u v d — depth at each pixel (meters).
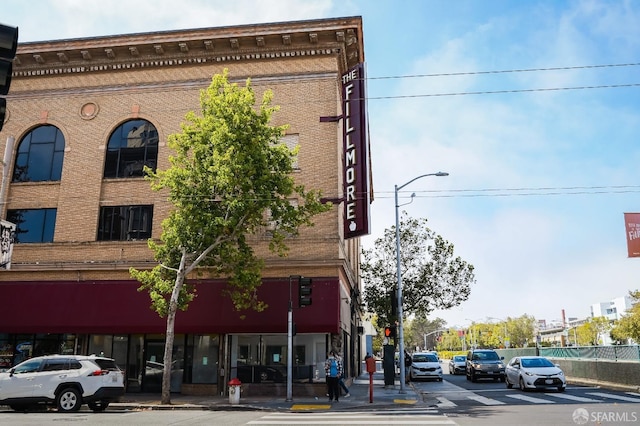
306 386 20.45
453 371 41.31
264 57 23.75
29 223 23.89
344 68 24.77
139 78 24.52
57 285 22.39
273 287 21.03
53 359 15.55
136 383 21.92
